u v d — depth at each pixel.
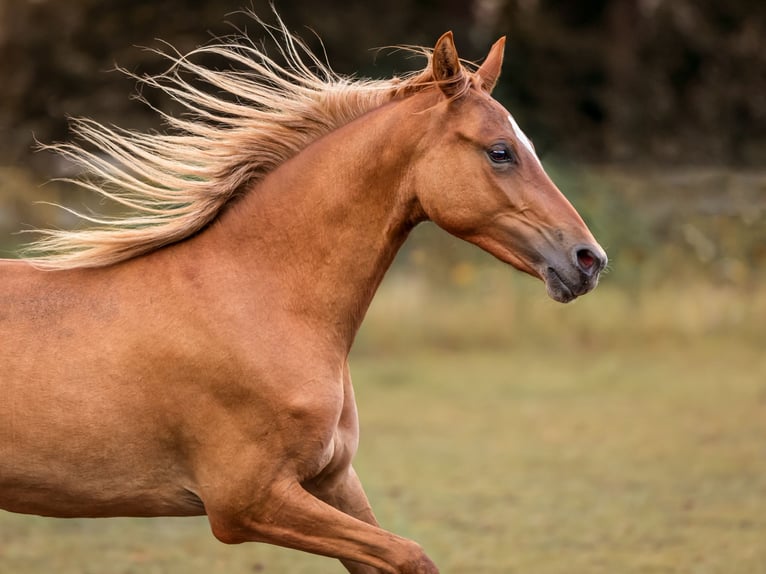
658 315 35.84
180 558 14.94
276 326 9.73
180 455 9.78
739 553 14.66
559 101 56.06
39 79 47.06
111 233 9.88
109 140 10.29
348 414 10.22
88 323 9.64
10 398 9.42
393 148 9.97
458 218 9.85
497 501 17.70
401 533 15.84
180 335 9.58
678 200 38.06
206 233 10.09
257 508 9.66
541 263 9.74
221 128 10.58
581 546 15.15
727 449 21.36
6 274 9.89
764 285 36.59
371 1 50.66
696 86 59.38
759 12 60.28
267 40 45.53
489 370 31.05
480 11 56.28
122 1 47.03
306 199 10.03
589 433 23.05
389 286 36.59
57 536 15.98
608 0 57.91
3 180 32.50
